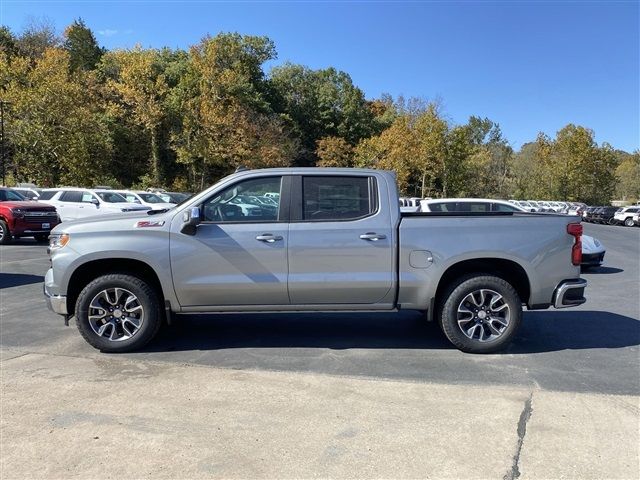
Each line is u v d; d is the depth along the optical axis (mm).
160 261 5191
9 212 16234
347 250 5215
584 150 65000
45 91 38812
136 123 49781
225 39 64688
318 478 3018
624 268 13031
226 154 47531
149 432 3578
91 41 67125
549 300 5414
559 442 3463
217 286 5215
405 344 5742
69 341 5797
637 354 5453
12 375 4691
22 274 10656
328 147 69062
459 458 3248
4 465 3139
